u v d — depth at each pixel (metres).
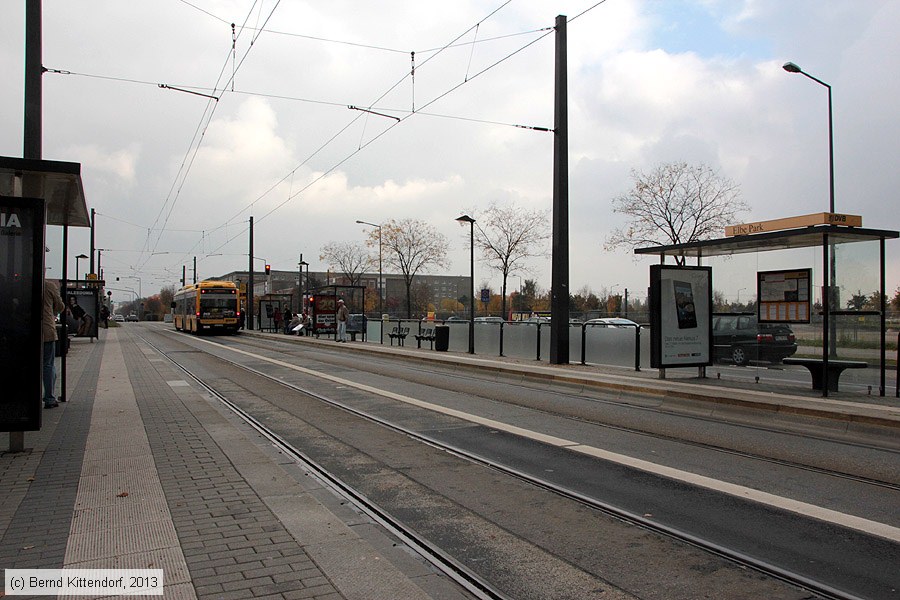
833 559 4.61
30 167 7.02
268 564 4.23
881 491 6.32
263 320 49.19
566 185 18.17
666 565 4.51
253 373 16.89
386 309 78.88
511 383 15.24
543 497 6.09
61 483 6.04
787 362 12.26
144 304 141.50
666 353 13.80
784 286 12.76
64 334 10.96
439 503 5.88
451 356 21.34
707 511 5.67
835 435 9.17
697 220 33.28
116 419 9.41
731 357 14.61
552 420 10.19
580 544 4.89
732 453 7.95
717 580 4.27
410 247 52.66
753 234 12.19
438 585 4.10
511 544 4.88
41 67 10.97
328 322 36.41
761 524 5.34
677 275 13.98
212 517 5.15
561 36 18.02
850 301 11.98
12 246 6.61
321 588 3.89
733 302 14.06
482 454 7.79
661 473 6.91
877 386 11.88
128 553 4.38
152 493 5.76
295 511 5.34
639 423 9.98
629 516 5.49
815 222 11.70
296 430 9.23
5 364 6.64
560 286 18.11
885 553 4.73
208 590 3.83
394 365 19.83
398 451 7.95
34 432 8.39
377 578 4.07
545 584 4.18
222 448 7.59
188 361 20.58
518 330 21.16
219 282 43.59
